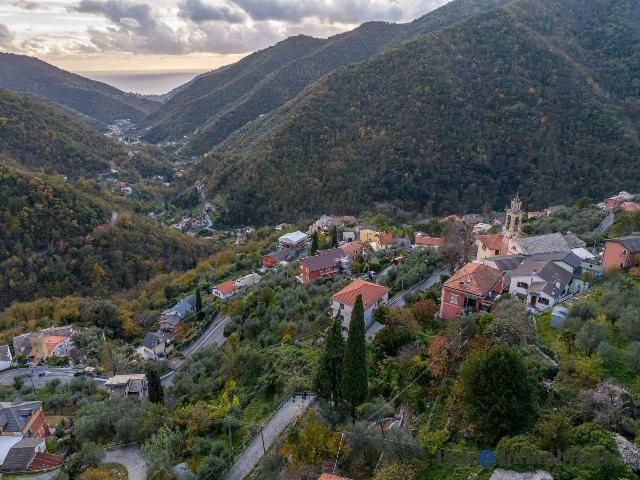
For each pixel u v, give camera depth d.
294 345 56.62
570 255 57.25
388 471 26.67
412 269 67.81
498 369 28.03
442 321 50.00
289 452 32.56
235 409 46.16
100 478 38.94
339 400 36.53
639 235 62.28
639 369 32.22
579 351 35.47
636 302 40.06
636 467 24.02
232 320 76.81
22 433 47.75
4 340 90.81
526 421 27.53
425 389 36.47
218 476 36.44
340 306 55.97
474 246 77.00
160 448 41.59
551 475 23.78
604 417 27.27
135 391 64.19
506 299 46.75
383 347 44.34
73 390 65.81
